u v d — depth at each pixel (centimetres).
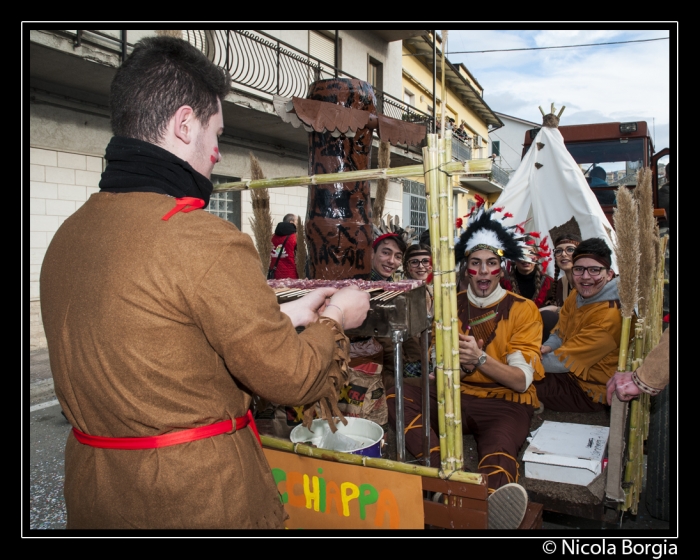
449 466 141
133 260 96
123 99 108
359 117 187
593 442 221
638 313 222
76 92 663
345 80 197
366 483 143
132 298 94
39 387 488
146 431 98
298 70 1016
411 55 1502
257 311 96
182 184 107
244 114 829
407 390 245
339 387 121
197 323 97
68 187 662
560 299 396
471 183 1941
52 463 344
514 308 256
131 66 108
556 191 431
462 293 276
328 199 198
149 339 95
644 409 238
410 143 204
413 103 1585
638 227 214
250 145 958
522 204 451
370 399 217
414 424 223
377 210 319
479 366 230
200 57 113
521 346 247
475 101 2042
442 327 140
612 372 262
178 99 107
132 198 103
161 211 100
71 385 102
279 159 1030
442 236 140
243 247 101
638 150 588
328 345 113
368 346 221
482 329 258
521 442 222
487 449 209
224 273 95
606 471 216
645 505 253
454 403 140
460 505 138
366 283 157
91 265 100
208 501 99
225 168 911
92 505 102
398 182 1345
